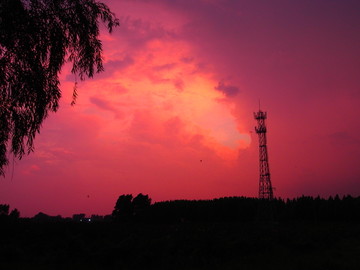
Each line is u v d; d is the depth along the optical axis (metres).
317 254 19.02
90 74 11.12
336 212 84.06
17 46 9.52
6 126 9.59
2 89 9.39
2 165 9.61
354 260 16.72
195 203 96.31
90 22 10.84
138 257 15.58
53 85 10.38
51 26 10.10
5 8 9.12
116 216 93.88
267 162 58.31
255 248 19.73
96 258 15.92
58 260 16.06
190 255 16.59
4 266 14.33
